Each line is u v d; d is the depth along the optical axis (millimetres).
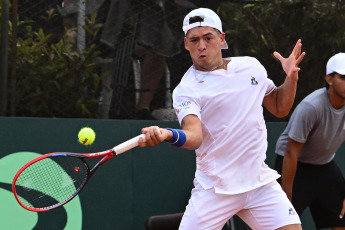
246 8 15867
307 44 16109
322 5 16078
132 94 15023
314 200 13484
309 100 12227
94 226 13820
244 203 9609
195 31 9234
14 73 13773
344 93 11969
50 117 14438
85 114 14664
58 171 12297
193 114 8938
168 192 14711
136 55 15055
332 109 12234
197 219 9570
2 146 12992
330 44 16078
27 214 13094
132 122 14375
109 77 14766
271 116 16250
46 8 14375
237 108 9328
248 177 9492
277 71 16141
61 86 14375
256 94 9500
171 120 15211
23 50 14141
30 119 13305
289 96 9688
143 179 14453
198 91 9258
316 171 13258
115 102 14789
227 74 9406
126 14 14883
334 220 13617
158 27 15133
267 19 15984
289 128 13195
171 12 15250
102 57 14805
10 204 12969
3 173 12938
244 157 9430
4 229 12891
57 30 14492
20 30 14188
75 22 14555
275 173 9812
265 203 9562
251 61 9672
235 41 15812
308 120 12172
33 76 14148
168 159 14789
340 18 16141
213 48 9289
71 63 14383
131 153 14359
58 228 13375
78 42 14570
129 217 14219
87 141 9734
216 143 9367
